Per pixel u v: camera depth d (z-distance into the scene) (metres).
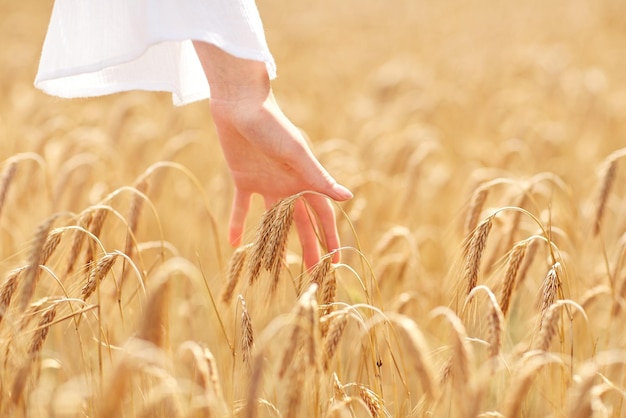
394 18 22.27
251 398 2.21
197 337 4.28
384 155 6.77
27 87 11.18
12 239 4.89
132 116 7.60
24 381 2.56
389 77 10.78
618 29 17.86
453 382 2.62
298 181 2.98
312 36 17.62
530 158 6.95
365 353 3.13
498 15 21.94
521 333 4.36
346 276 4.77
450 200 6.43
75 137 5.90
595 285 4.13
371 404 2.87
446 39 17.33
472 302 2.91
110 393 2.03
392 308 3.64
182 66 3.26
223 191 5.47
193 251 5.42
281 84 11.64
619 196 6.93
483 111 10.12
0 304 2.80
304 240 3.12
